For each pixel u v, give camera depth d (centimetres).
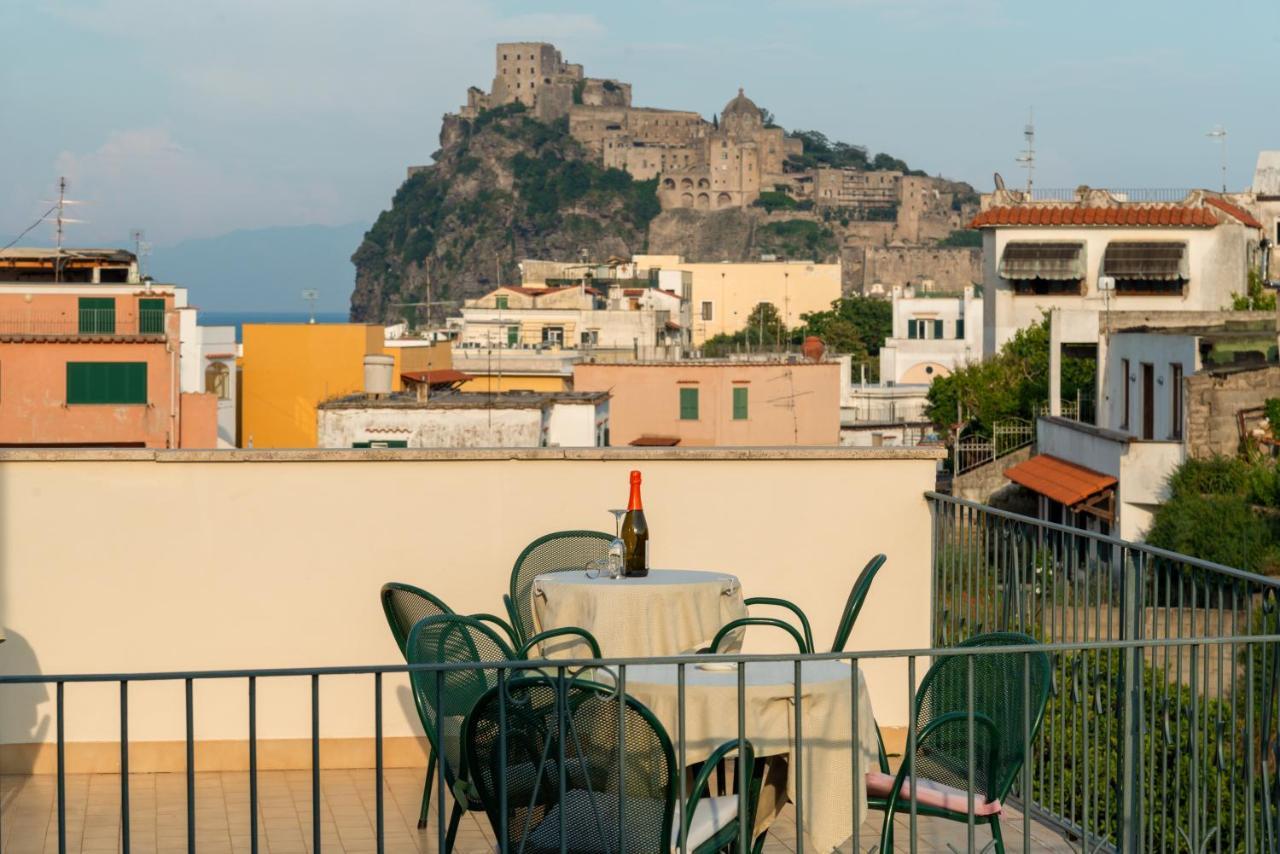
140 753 902
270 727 913
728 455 943
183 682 912
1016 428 5447
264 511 915
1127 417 4056
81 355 6000
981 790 637
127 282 7206
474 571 927
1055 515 3994
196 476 912
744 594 949
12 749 891
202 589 912
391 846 745
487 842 750
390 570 921
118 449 904
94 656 905
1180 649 675
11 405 5972
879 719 960
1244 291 6600
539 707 552
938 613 937
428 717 636
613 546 763
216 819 793
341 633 917
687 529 945
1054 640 769
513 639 767
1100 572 734
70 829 774
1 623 900
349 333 7206
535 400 4888
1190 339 3528
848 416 8225
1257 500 3225
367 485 920
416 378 6016
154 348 6022
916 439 7519
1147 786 814
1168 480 3472
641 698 621
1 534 902
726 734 611
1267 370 3428
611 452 932
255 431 7219
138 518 909
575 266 14388
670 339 10975
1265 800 655
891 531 958
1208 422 3444
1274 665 646
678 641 723
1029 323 6750
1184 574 677
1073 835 753
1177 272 6538
